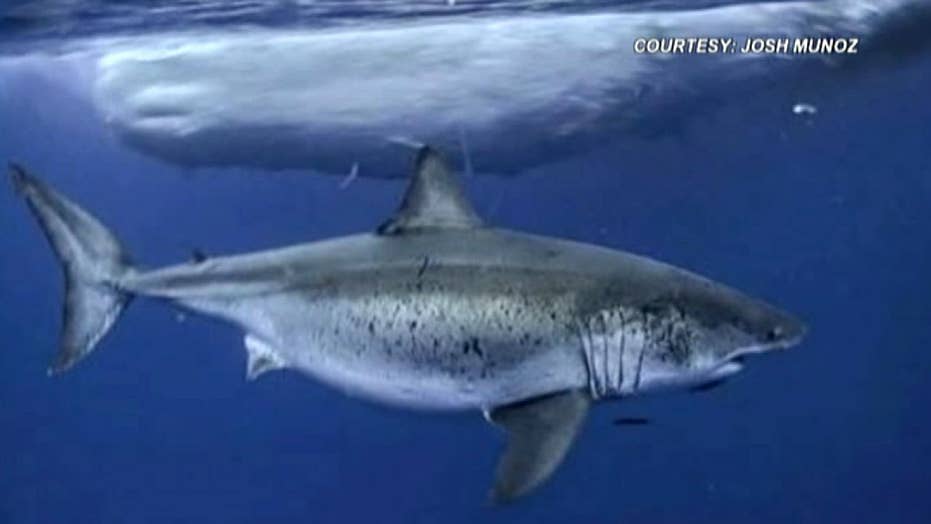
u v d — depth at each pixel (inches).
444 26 479.2
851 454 1090.7
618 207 1026.7
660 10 475.2
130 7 422.0
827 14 493.0
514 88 514.6
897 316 1015.0
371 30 480.1
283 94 518.0
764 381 1079.0
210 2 412.8
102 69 543.8
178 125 533.3
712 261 1114.7
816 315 1138.0
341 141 527.5
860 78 540.7
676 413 1106.1
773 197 1016.9
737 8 481.7
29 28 456.8
